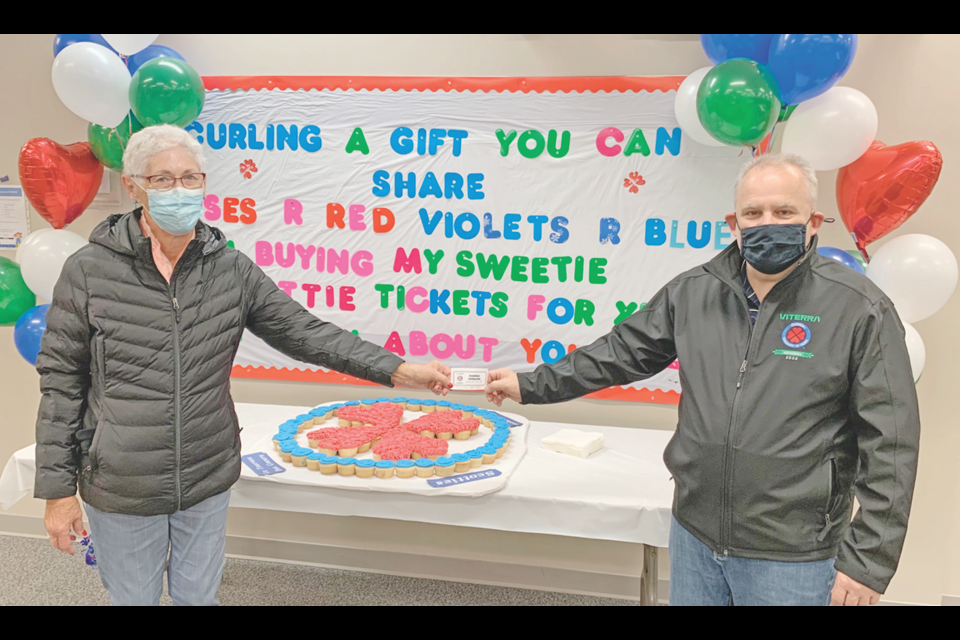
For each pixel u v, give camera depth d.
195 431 1.48
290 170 2.52
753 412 1.30
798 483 1.27
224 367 1.54
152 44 2.38
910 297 1.85
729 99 1.77
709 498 1.35
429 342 2.53
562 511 1.75
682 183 2.28
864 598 1.20
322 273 2.56
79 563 2.59
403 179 2.46
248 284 1.63
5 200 2.64
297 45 2.45
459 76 2.38
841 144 1.84
